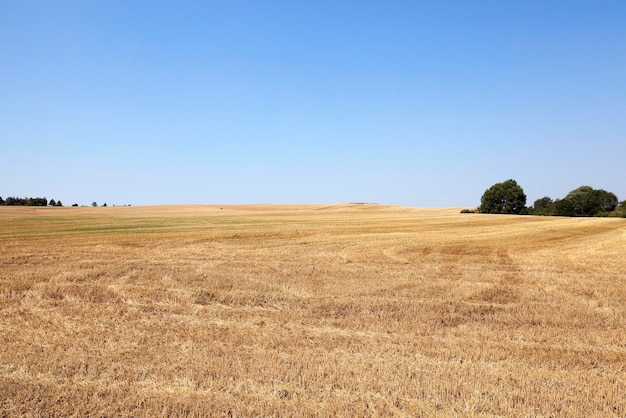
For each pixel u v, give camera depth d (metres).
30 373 6.84
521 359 7.56
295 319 10.41
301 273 16.55
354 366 7.05
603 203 86.44
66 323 9.80
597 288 13.90
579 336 8.97
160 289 13.67
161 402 5.83
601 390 6.27
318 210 87.00
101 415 5.57
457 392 6.17
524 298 12.77
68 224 44.00
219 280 14.95
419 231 35.56
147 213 70.44
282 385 6.36
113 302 12.16
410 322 10.12
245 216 60.81
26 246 25.70
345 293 13.31
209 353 7.75
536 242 27.70
